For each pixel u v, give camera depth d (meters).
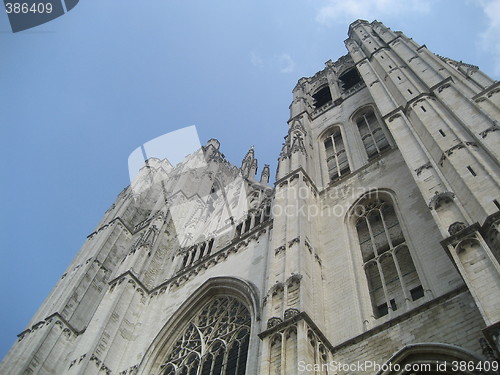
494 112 32.81
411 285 29.66
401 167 39.72
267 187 52.91
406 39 58.38
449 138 31.20
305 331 24.92
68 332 47.25
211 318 39.12
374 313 29.44
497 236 21.84
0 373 41.69
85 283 52.88
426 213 32.88
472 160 27.77
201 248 50.00
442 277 27.52
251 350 31.42
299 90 71.38
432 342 23.30
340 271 33.19
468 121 31.66
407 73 46.91
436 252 29.34
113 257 58.91
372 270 32.81
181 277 45.94
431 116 35.28
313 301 29.28
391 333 25.69
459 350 21.89
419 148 33.28
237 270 40.66
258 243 42.28
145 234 54.16
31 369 41.97
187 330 39.84
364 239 36.09
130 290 45.44
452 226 24.00
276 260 32.72
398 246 32.62
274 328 25.91
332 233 37.38
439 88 38.44
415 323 25.22
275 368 23.80
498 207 23.38
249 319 35.50
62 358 44.88
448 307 24.73
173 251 53.44
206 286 41.22
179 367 36.31
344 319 29.30
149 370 37.38
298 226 35.16
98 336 39.41
